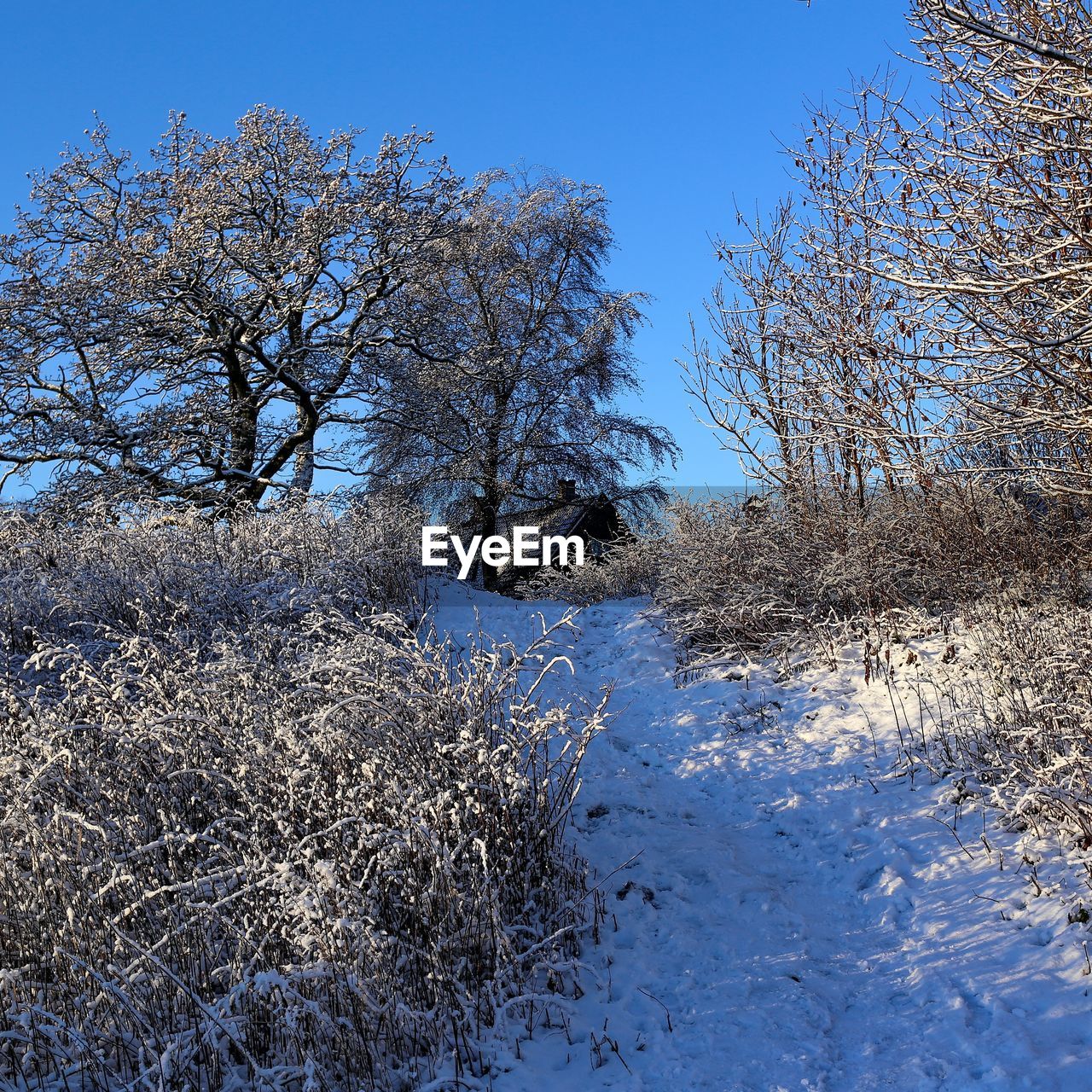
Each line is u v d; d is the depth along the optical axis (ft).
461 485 89.66
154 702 18.94
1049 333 17.80
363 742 16.39
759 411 33.68
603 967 14.48
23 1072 11.78
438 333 72.84
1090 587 24.50
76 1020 12.37
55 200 63.10
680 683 29.25
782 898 16.55
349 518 40.98
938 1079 11.19
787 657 28.09
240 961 12.62
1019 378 20.06
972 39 17.95
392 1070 12.00
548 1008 13.28
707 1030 12.80
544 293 94.63
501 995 12.87
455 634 34.60
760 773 22.03
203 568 32.40
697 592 33.45
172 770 16.62
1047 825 16.15
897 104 24.79
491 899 13.51
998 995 12.54
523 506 93.45
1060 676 19.22
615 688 30.48
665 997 13.75
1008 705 19.95
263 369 69.05
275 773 15.96
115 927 12.80
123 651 22.40
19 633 28.96
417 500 86.74
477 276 89.76
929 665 24.47
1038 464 22.72
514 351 88.69
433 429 75.61
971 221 19.11
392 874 13.92
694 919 16.03
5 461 59.88
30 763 16.21
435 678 17.98
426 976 13.01
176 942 13.37
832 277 27.55
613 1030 12.96
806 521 33.14
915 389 23.57
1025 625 22.72
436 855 13.47
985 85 18.62
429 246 71.10
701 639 32.53
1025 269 17.26
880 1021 12.71
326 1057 11.82
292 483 66.69
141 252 59.57
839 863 17.58
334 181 64.23
